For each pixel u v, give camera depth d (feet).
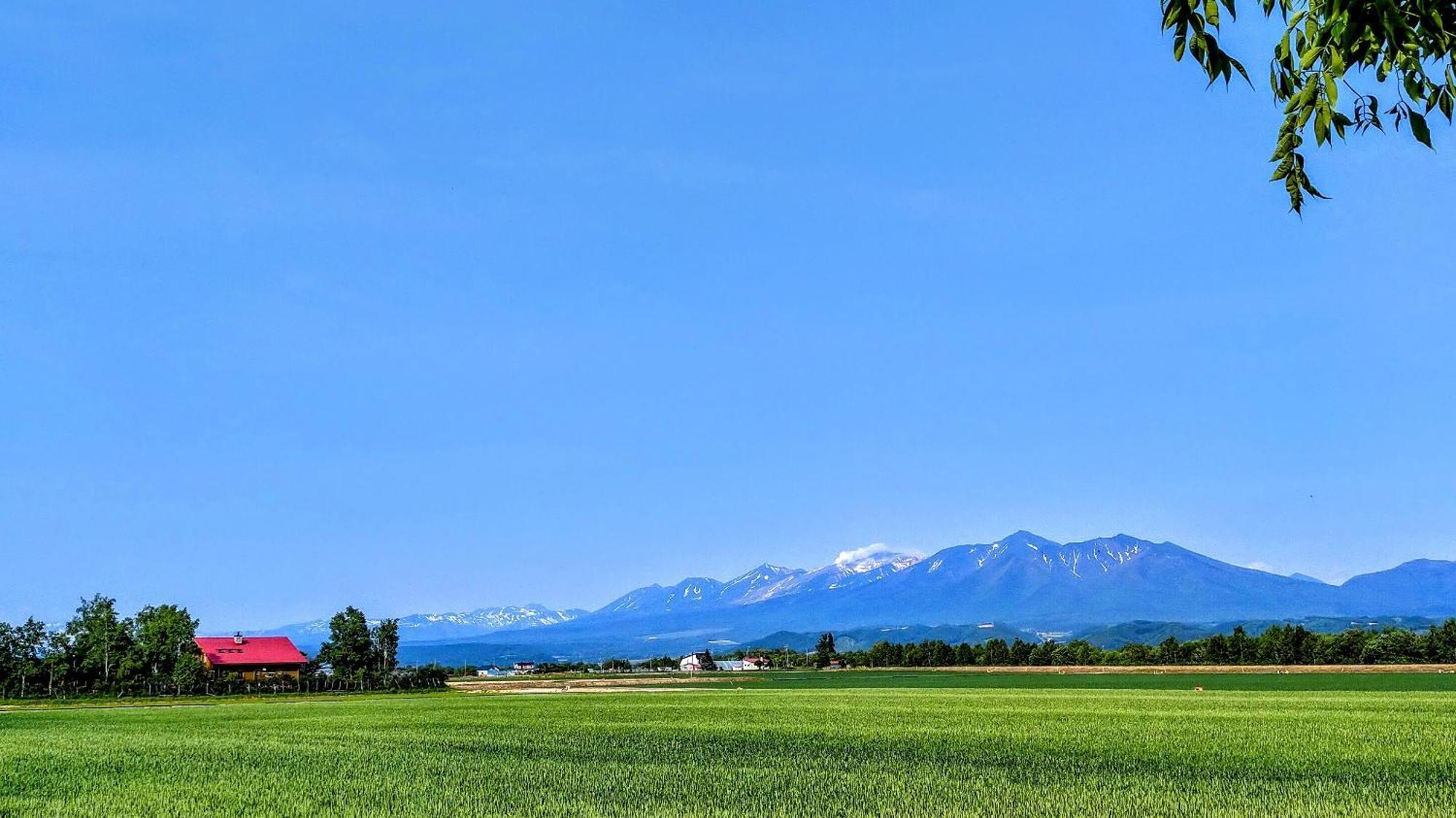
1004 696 259.80
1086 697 248.93
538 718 201.87
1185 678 370.53
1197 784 93.45
